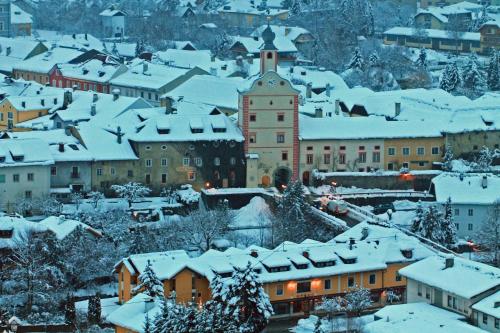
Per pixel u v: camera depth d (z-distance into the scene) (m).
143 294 194.75
